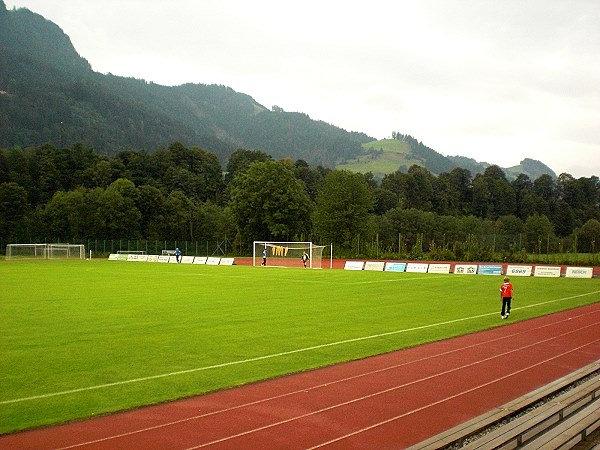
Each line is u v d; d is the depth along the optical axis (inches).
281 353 660.7
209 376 553.9
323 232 3695.9
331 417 424.5
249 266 2652.6
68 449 366.9
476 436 378.9
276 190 3750.0
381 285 1555.1
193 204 4493.1
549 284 1614.2
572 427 355.3
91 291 1358.3
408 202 5689.0
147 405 461.1
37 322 884.0
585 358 630.5
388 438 382.0
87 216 3946.9
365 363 606.9
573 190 5812.0
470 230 4411.9
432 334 786.8
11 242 3946.9
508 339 750.5
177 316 951.6
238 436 386.6
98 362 615.5
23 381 536.4
